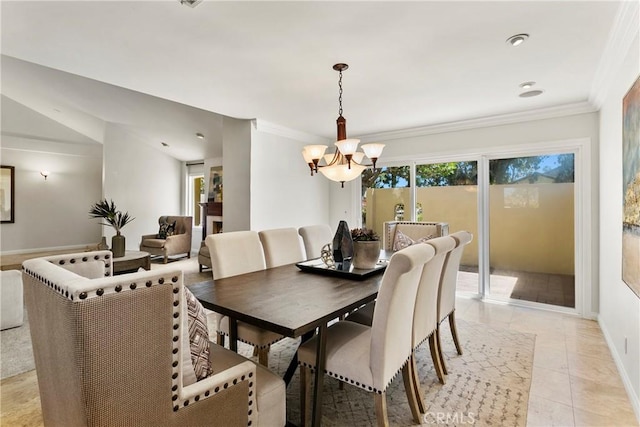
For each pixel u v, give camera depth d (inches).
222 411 47.4
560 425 71.8
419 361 103.0
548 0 68.1
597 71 104.0
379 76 108.0
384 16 73.7
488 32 80.8
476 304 158.2
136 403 38.6
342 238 100.3
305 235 133.9
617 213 98.4
